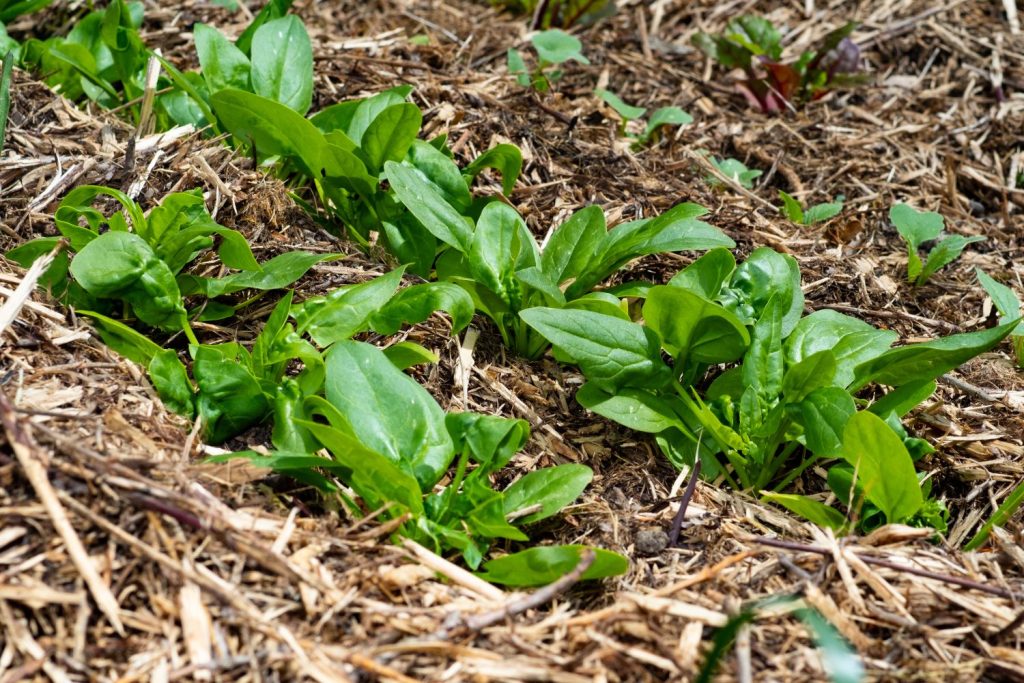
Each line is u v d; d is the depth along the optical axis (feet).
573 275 5.03
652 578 4.57
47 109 5.28
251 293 4.98
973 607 4.50
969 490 4.92
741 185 5.78
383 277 4.81
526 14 6.79
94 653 4.27
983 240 5.59
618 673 4.34
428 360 4.85
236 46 5.60
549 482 4.66
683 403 4.89
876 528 4.72
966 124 6.20
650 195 5.54
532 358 5.07
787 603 4.45
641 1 7.04
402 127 5.11
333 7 6.44
